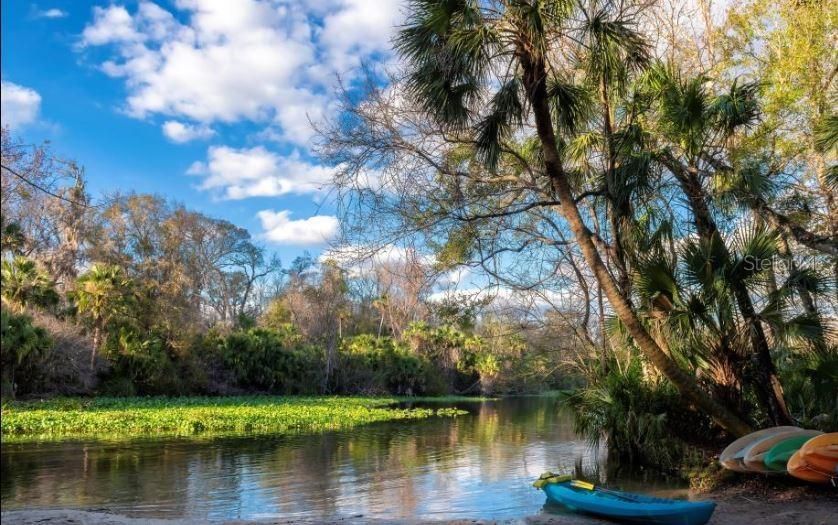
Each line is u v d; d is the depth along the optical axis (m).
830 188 11.52
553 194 11.61
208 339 40.72
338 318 49.88
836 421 10.19
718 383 10.62
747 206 10.86
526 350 21.14
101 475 12.14
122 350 33.56
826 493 8.92
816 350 9.97
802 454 8.53
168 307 37.97
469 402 43.84
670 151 11.51
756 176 10.48
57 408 24.98
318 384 46.31
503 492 10.91
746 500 8.95
